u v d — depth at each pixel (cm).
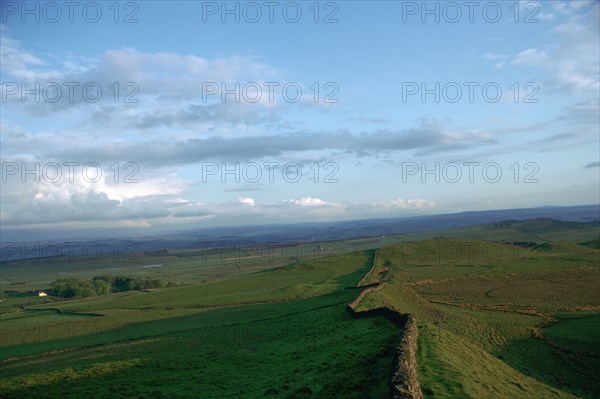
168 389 3412
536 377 4269
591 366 4894
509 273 13800
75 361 5384
